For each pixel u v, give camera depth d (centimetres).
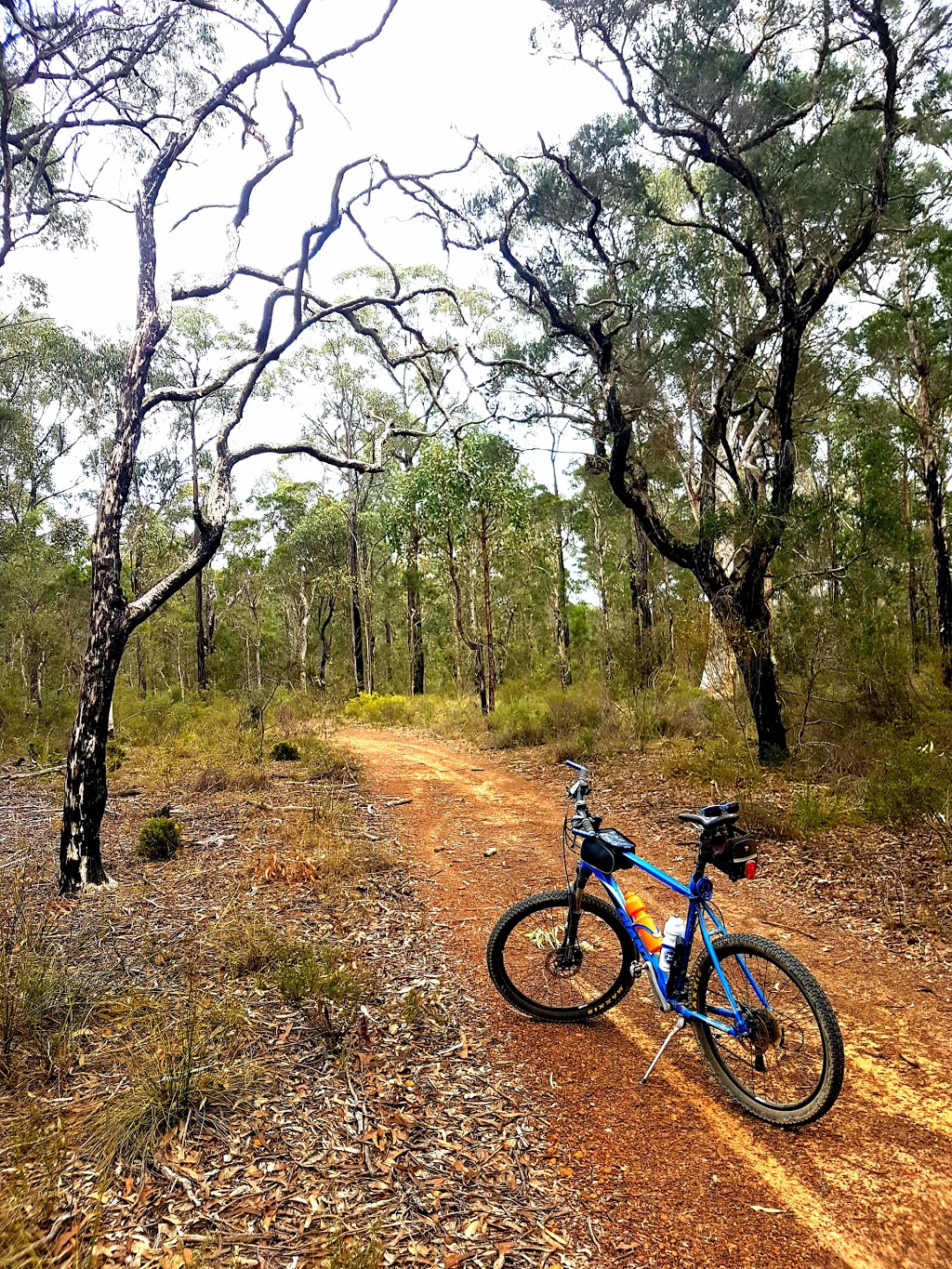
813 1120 317
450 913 593
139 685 3628
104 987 429
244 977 453
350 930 544
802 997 321
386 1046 380
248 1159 289
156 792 1045
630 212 1213
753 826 766
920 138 1066
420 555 2861
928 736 846
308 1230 254
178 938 511
